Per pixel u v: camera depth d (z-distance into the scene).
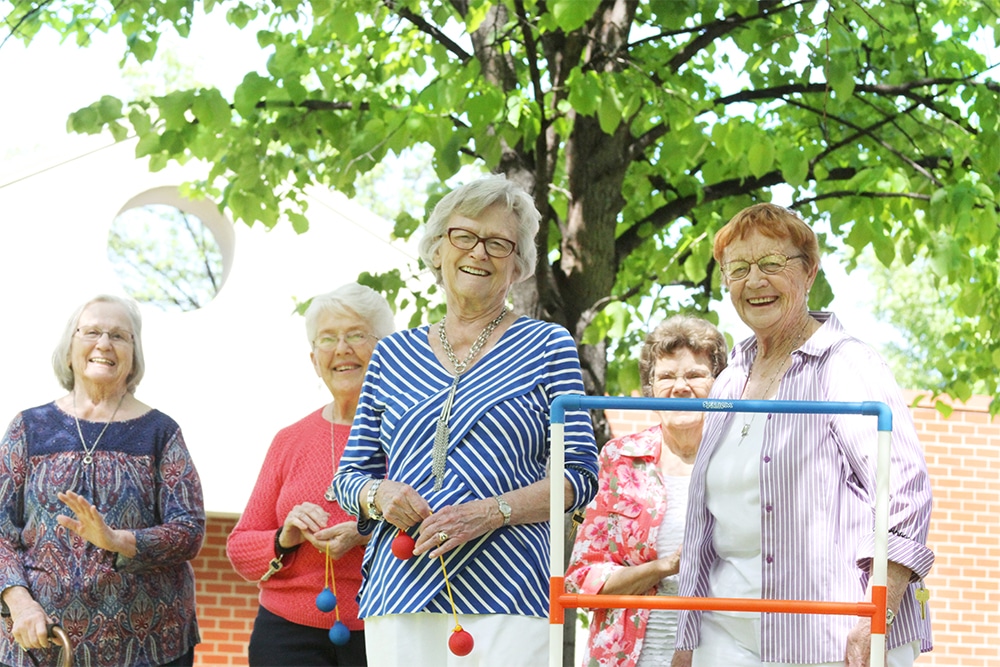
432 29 6.72
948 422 12.41
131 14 6.76
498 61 6.53
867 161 7.66
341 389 4.83
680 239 7.69
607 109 5.96
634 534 4.48
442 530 3.37
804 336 3.82
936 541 12.30
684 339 4.64
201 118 6.30
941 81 7.04
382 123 6.24
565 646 6.39
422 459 3.57
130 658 4.57
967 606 12.25
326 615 4.57
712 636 3.81
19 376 12.10
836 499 3.58
